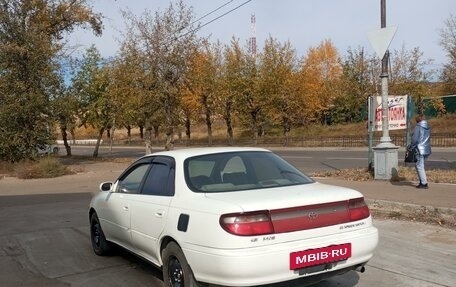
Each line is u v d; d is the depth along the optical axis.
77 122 41.44
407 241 7.30
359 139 39.00
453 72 45.12
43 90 25.42
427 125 11.22
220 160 5.43
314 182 5.43
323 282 5.63
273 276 4.29
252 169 5.39
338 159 24.36
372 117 13.95
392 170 12.87
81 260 7.02
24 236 8.78
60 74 26.97
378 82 40.75
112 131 37.91
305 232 4.48
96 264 6.79
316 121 55.75
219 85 46.28
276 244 4.35
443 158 22.00
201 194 4.86
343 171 15.52
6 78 24.56
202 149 5.75
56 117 25.97
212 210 4.48
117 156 38.06
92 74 34.28
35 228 9.48
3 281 6.10
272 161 5.67
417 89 40.91
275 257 4.28
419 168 11.18
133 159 32.28
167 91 27.45
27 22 26.05
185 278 4.73
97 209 7.04
